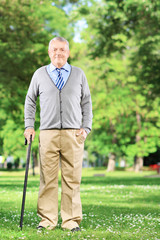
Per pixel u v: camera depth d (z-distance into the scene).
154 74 21.56
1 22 19.34
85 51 29.73
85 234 4.72
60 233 4.71
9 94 18.81
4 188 15.27
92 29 23.58
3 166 59.94
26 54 18.33
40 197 5.10
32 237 4.48
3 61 18.11
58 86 5.08
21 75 17.98
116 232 5.04
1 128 20.95
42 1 20.28
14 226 5.26
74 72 5.17
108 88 34.91
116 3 22.17
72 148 5.07
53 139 5.05
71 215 5.07
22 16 19.55
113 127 39.78
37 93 5.27
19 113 19.55
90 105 5.30
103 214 7.48
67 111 5.06
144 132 36.69
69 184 5.10
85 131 5.16
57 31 20.28
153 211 8.22
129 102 33.72
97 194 13.08
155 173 39.03
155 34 22.22
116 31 22.17
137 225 5.90
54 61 5.10
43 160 5.08
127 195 12.79
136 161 46.16
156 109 34.75
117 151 47.28
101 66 25.48
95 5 23.73
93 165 74.75
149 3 20.97
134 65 25.73
